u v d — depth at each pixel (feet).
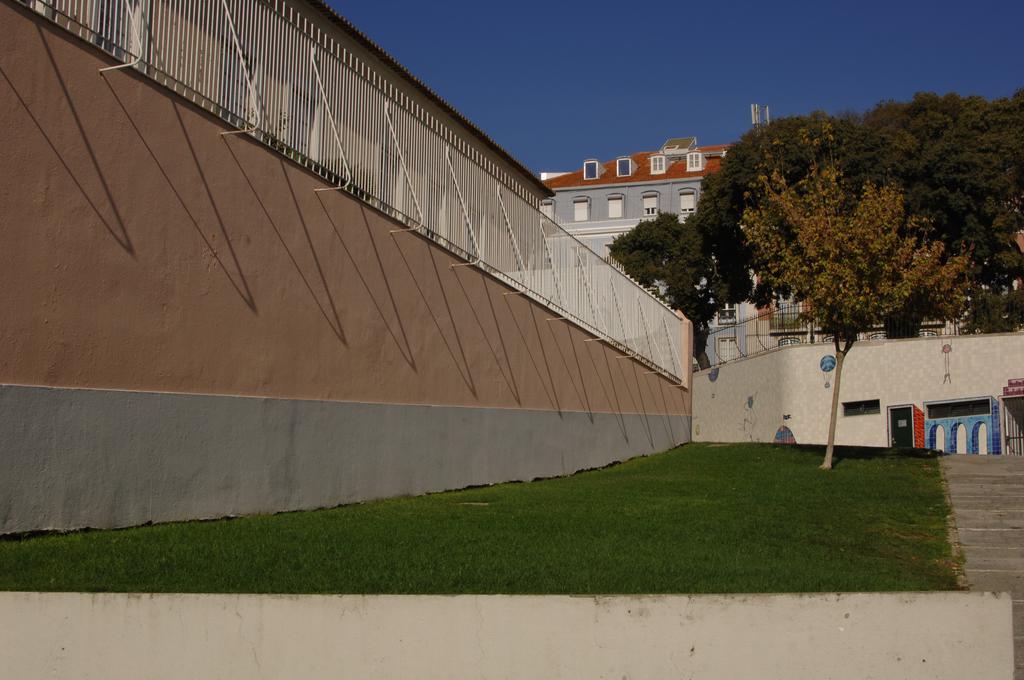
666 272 157.38
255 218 37.83
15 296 27.86
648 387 78.79
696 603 18.13
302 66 41.70
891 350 95.04
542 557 28.60
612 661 18.07
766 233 62.90
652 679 18.02
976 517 42.39
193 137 34.91
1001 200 119.96
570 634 18.13
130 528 31.14
